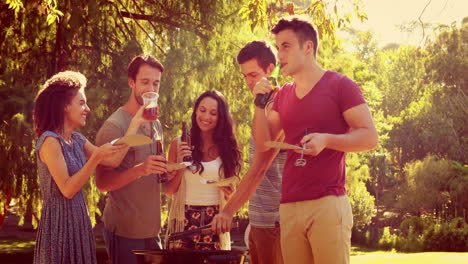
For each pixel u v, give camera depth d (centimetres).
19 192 1124
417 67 4503
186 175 420
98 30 1195
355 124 269
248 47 373
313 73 279
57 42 1155
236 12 1245
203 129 429
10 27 1170
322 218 271
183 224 416
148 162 357
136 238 397
